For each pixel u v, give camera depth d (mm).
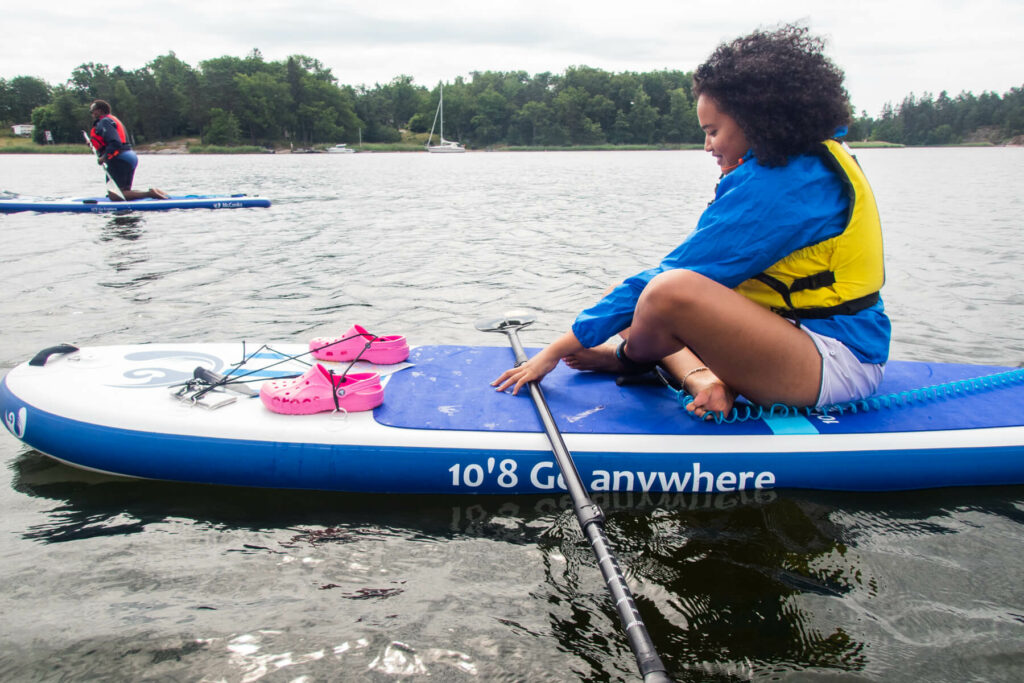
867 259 2373
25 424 2748
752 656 1767
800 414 2676
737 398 2791
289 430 2545
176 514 2391
